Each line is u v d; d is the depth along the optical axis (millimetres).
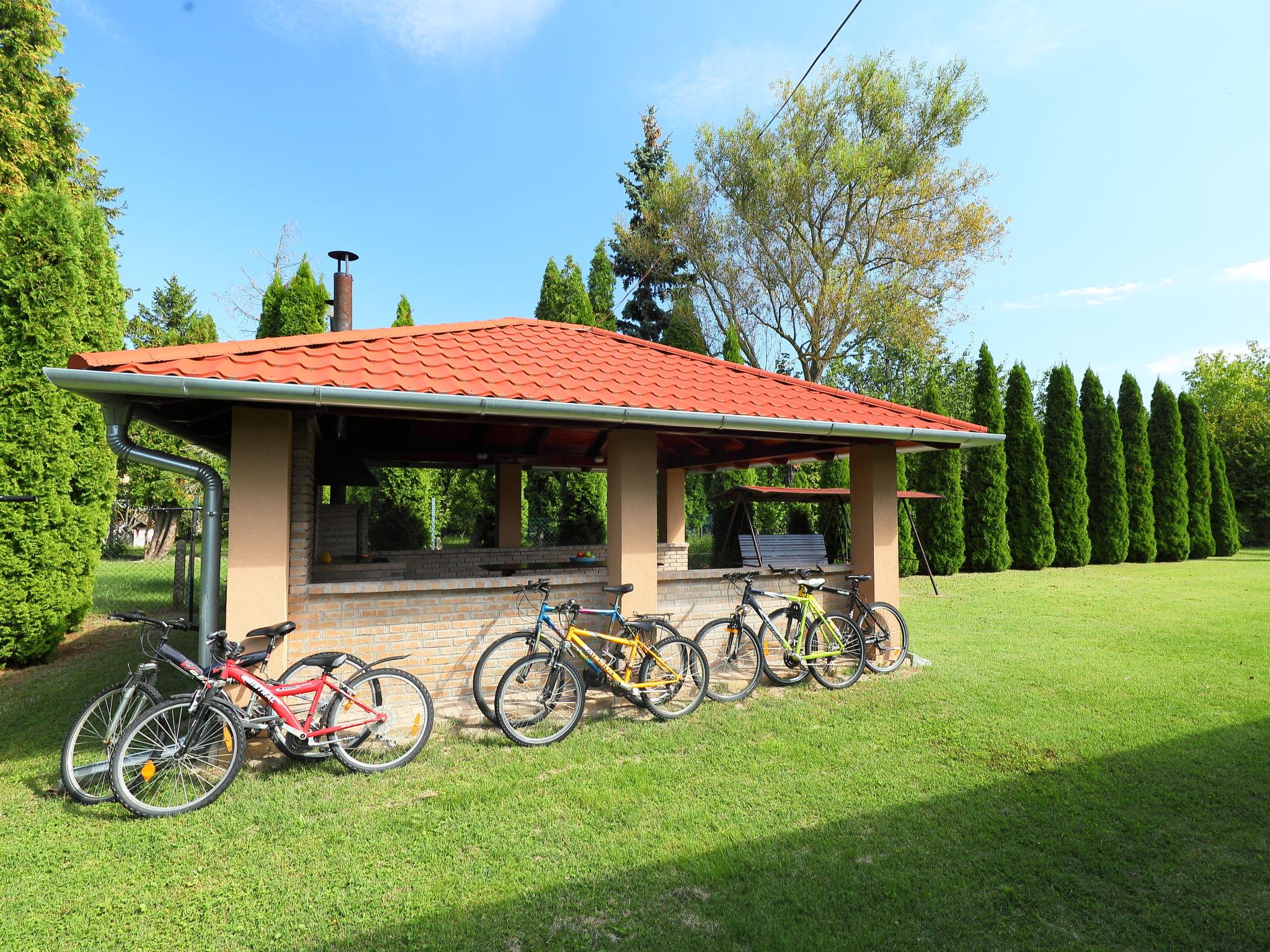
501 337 6758
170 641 8672
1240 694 6383
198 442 6844
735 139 21562
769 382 7109
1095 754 4867
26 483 7570
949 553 17203
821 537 8344
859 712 5863
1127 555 21078
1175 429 21656
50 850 3545
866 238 21484
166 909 3041
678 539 12641
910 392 24797
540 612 5570
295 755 4512
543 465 10555
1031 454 18750
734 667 6504
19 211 7598
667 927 2908
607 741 5137
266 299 15836
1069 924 2932
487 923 2934
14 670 7543
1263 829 3781
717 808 4039
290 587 5055
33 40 16656
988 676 7078
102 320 9148
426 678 5535
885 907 3045
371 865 3408
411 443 9273
